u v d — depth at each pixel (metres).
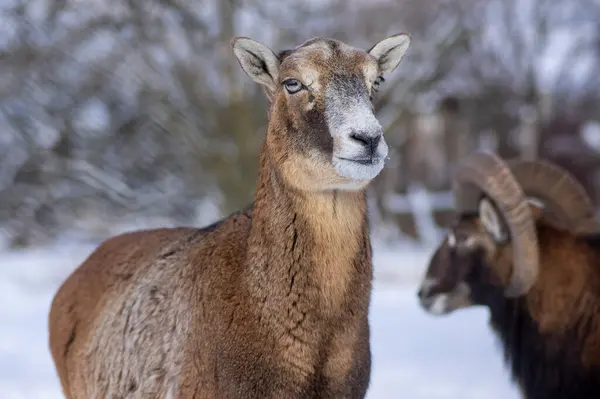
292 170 7.86
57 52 33.81
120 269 9.80
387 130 34.16
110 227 43.25
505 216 12.37
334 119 7.77
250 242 8.00
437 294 13.82
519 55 47.88
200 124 33.81
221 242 8.38
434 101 41.00
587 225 13.45
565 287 12.14
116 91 35.97
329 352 7.79
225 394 7.72
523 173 13.71
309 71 8.00
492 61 46.88
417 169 49.72
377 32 36.62
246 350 7.69
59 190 41.22
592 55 50.16
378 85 9.08
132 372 8.59
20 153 40.97
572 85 48.28
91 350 9.40
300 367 7.68
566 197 13.49
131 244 10.10
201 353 7.93
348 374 7.93
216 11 33.03
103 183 38.38
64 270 33.59
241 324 7.77
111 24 32.78
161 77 33.69
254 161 33.28
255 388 7.64
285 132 8.02
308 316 7.68
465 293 13.66
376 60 8.62
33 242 43.25
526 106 46.53
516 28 48.31
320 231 7.75
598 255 12.17
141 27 32.34
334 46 8.24
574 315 12.09
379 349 18.72
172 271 8.75
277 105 8.18
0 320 23.45
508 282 13.12
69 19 33.31
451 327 21.39
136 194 39.69
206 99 33.66
